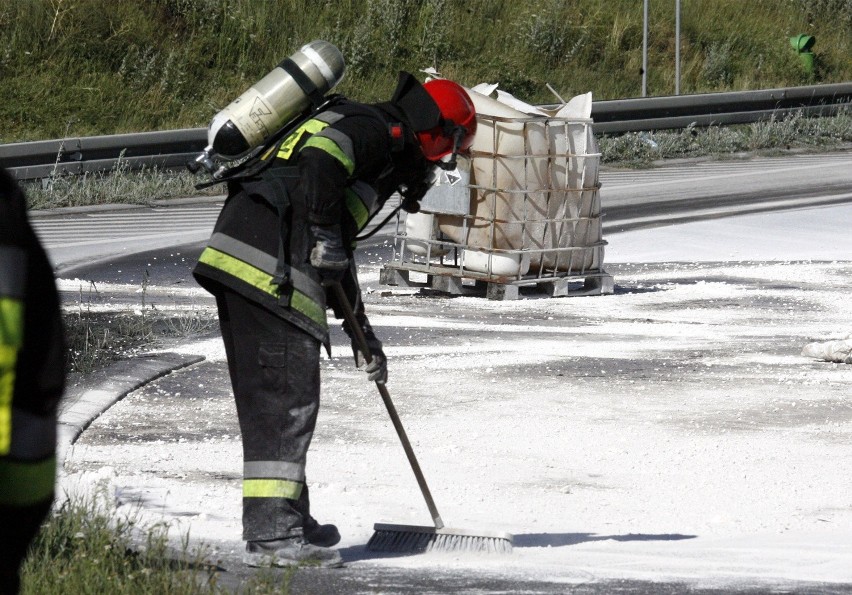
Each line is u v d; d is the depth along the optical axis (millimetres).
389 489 16875
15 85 60375
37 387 5047
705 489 17438
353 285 13141
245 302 12273
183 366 25203
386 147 12508
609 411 22438
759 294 36781
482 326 31312
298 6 73500
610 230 48250
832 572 12203
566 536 14531
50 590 10094
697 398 23594
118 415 21094
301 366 12281
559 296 36250
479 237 35656
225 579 11344
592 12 85750
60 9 63812
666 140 69375
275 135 13031
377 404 22594
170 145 55625
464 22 79375
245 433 12422
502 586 11281
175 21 68375
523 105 37094
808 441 20500
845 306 34938
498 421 21531
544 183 35500
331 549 12398
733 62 89000
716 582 11500
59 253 40250
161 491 16078
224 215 12445
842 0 99188
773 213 51938
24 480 5023
